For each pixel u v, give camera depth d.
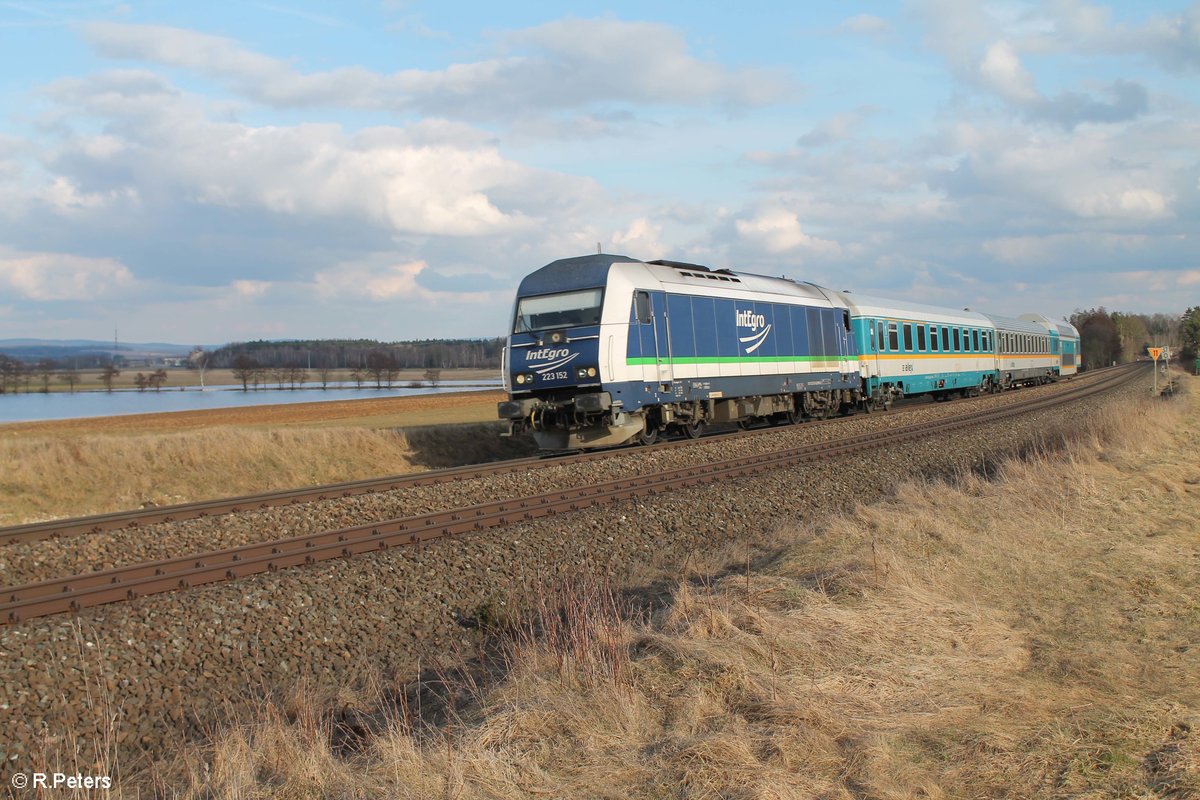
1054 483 14.23
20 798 5.86
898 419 31.09
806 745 5.50
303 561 10.60
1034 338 56.50
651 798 4.98
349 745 6.42
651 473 18.42
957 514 12.25
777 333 26.34
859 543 10.38
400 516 14.75
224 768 5.56
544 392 20.88
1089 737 5.73
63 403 92.69
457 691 7.36
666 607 9.02
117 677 7.45
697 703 6.02
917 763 5.39
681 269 23.11
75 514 18.95
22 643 7.67
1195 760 5.34
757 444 22.67
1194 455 19.88
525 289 21.22
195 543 12.88
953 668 6.87
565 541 12.27
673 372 21.62
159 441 21.98
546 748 5.56
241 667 7.96
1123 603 8.71
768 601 8.24
